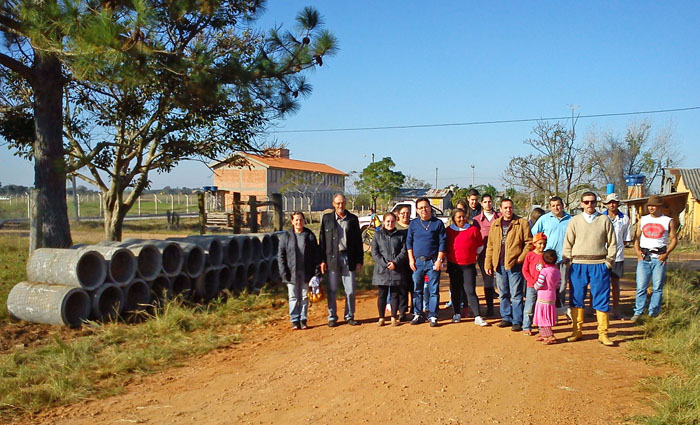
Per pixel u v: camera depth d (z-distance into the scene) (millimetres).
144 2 8719
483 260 9062
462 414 5074
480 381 5953
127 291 8945
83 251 8430
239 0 11703
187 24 10992
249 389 5840
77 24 8328
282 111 11523
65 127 13695
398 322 8703
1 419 5008
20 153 13352
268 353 7270
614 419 4941
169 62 9906
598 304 7426
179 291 10203
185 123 12688
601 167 38656
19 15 8945
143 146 13312
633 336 7801
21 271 12242
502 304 8289
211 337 7871
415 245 8453
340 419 4984
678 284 10938
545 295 7477
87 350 6988
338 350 7246
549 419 4961
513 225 8031
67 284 8359
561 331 8148
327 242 8664
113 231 13875
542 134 33438
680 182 30562
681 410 4941
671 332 7570
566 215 8758
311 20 10945
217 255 10938
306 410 5211
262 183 52969
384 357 6848
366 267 15359
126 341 7621
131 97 12430
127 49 8641
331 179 69062
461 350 7117
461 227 8500
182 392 5777
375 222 19406
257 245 12219
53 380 5793
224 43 11992
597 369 6375
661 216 8547
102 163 13102
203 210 15953
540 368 6398
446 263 8609
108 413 5199
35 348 7199
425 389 5719
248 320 9094
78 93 13047
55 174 10953
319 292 8648
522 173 34031
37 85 10773
